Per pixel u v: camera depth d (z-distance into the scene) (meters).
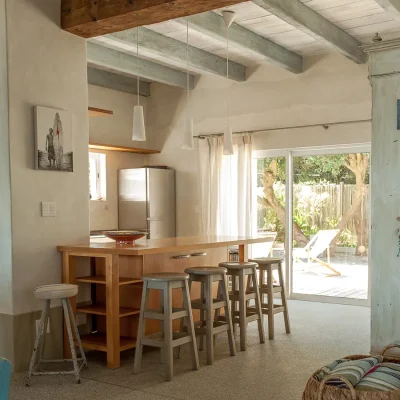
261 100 7.37
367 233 6.63
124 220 8.07
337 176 6.87
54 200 4.38
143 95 8.44
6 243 4.07
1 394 1.91
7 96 4.05
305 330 5.27
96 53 6.38
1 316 4.11
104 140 7.85
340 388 2.48
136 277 4.43
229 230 7.61
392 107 3.93
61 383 3.75
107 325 4.10
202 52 6.76
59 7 4.46
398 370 2.72
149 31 5.96
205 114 7.89
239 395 3.46
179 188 8.17
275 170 7.34
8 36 4.05
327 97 6.83
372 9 5.32
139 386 3.67
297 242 7.18
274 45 6.42
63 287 3.87
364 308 6.42
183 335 4.10
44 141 4.26
